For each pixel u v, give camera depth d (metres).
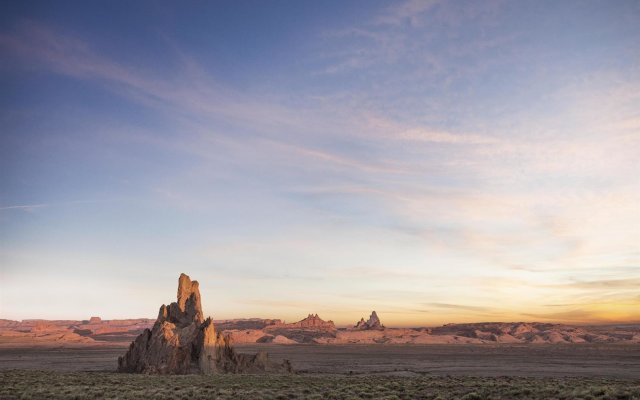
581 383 62.12
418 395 46.22
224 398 45.16
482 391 46.84
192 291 125.88
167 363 100.75
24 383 59.56
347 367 159.50
